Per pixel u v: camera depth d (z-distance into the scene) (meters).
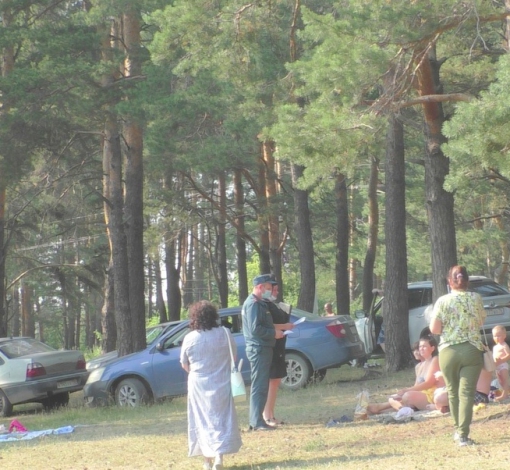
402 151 23.44
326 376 22.81
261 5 20.39
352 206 52.25
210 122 27.00
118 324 26.45
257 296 14.17
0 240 32.28
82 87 24.38
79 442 14.70
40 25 28.38
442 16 15.31
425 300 24.30
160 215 39.59
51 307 70.19
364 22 15.43
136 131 27.19
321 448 12.00
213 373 10.72
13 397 21.58
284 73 22.30
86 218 44.97
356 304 61.28
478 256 51.47
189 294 72.88
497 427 12.40
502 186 34.59
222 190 43.25
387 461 10.38
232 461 11.58
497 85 12.78
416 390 14.72
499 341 15.16
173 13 20.00
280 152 15.82
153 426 16.22
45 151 29.83
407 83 16.67
